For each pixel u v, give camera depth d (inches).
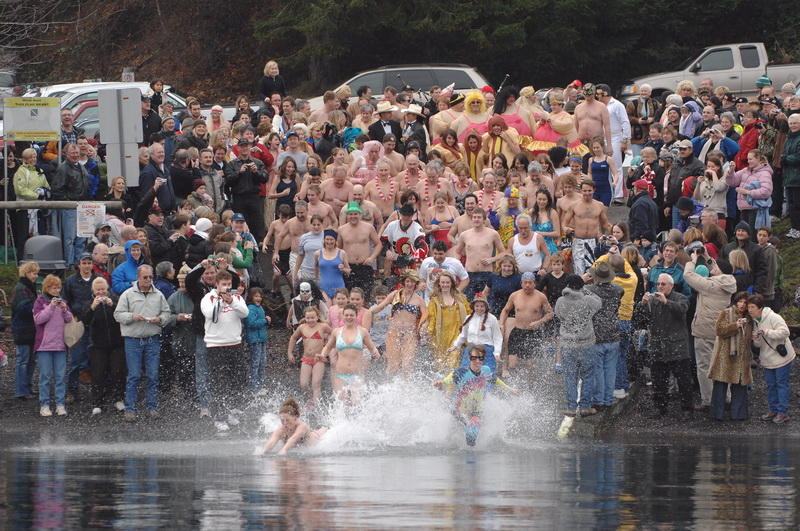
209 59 6230.3
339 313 2330.2
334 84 5703.7
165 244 2469.2
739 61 4911.4
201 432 2161.7
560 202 2667.3
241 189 2888.8
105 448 1964.8
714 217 2593.5
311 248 2618.1
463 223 2603.3
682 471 1686.8
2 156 3041.3
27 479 1573.6
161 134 3065.9
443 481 1565.0
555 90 3299.7
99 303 2289.6
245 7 6309.1
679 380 2338.8
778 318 2319.1
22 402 2384.4
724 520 1293.1
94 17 6269.7
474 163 3105.3
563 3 5398.6
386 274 2662.4
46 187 2874.0
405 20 5315.0
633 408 2413.9
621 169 3452.3
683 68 4982.8
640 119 3727.9
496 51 5349.4
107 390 2346.2
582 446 2028.8
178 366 2375.7
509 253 2434.8
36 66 6067.9
